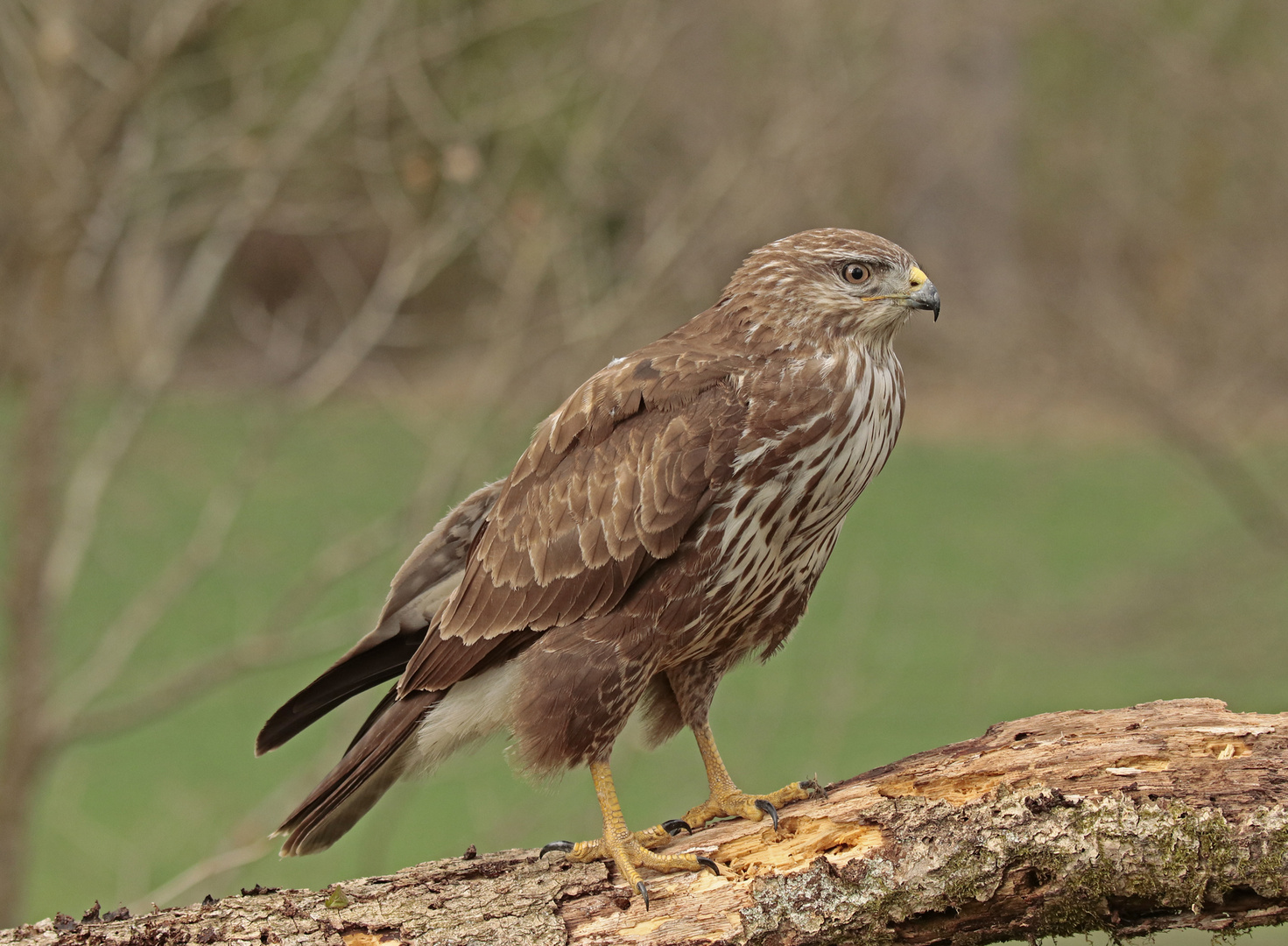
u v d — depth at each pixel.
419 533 11.90
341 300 13.05
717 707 14.09
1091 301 14.00
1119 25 13.75
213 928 6.04
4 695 12.87
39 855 14.98
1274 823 5.62
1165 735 5.98
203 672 12.16
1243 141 13.59
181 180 13.52
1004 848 5.83
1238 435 13.59
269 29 14.30
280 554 19.47
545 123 13.07
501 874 6.47
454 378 14.48
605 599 7.16
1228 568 13.73
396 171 13.32
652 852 6.46
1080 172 14.25
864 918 5.98
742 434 7.07
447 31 12.57
